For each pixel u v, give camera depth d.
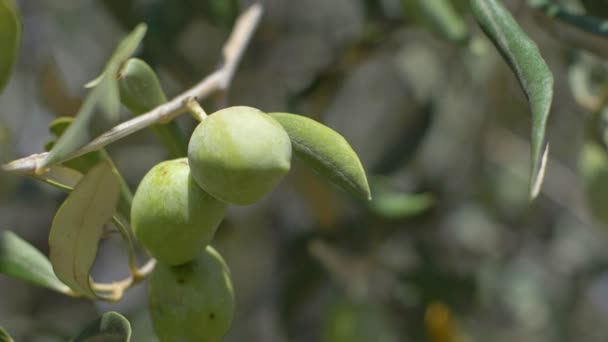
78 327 0.78
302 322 0.78
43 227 0.85
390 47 0.70
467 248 0.82
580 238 0.90
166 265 0.42
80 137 0.40
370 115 0.83
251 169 0.40
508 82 0.75
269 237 0.79
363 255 0.65
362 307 0.58
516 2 0.58
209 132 0.40
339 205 0.64
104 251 0.92
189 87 0.58
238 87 0.67
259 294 0.80
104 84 0.40
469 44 0.51
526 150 0.84
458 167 0.82
